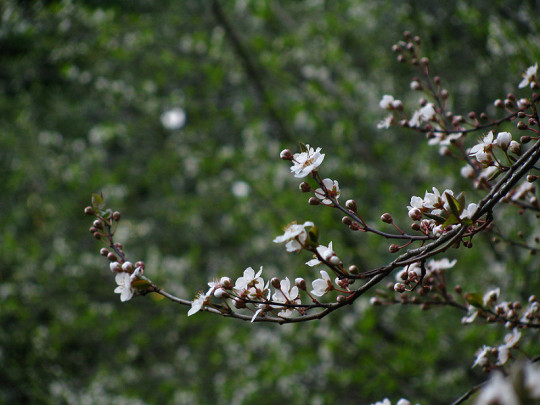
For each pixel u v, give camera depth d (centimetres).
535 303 209
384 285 579
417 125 229
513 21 348
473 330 477
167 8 697
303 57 702
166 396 730
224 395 648
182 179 838
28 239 744
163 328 732
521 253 402
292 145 688
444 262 237
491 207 153
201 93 766
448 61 446
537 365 182
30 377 571
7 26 526
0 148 748
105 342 737
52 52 602
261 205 696
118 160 847
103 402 646
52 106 718
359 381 548
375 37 646
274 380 621
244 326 687
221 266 798
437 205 163
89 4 565
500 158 333
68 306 712
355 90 699
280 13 738
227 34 675
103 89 729
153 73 752
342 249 631
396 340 610
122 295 173
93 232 189
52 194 762
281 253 706
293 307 162
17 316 640
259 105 722
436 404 527
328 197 163
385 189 616
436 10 436
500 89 390
